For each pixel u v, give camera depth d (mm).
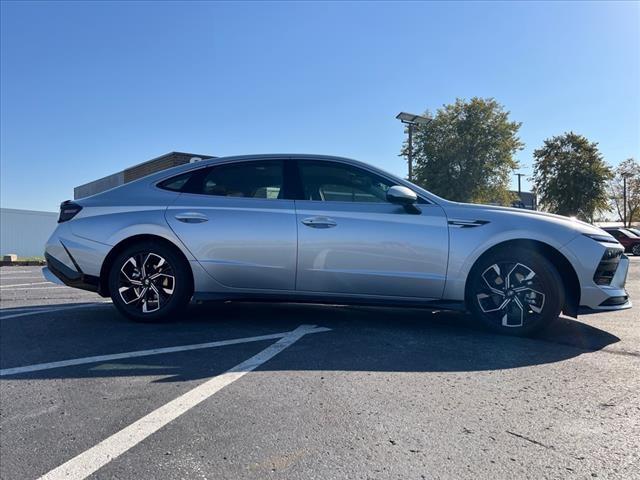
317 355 3688
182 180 4883
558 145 37500
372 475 2064
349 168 4703
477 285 4332
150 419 2613
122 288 4754
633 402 2795
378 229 4387
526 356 3680
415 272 4340
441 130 29828
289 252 4477
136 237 4727
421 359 3598
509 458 2191
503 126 29531
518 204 33344
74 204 4941
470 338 4203
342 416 2619
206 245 4586
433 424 2521
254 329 4512
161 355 3703
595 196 36156
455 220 4359
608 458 2191
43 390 3045
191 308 5570
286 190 4676
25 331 4500
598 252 4160
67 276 4809
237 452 2262
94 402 2850
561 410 2689
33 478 2094
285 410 2701
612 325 4766
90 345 4008
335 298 4512
